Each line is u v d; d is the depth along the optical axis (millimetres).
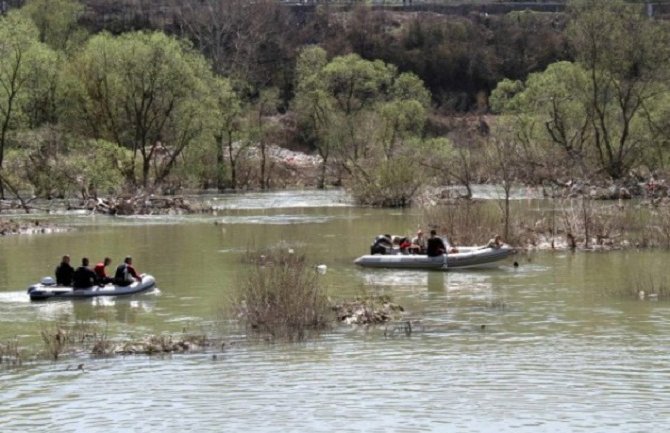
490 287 66938
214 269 75375
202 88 158750
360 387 42469
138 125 155125
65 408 40125
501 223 90500
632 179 150375
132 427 38000
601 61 159500
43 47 155000
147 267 77000
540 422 38250
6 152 145875
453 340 50594
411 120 192875
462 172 162000
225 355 47781
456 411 39500
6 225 105312
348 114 195875
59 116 157250
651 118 159500
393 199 137000
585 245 86688
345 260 80875
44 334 50594
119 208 126688
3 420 38875
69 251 87438
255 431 37438
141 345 48875
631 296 62656
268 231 103875
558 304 60250
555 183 148375
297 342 50344
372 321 55000
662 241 87438
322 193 165375
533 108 169750
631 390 41938
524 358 46969
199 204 135750
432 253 76312
